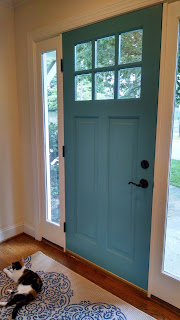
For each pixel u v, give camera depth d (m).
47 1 2.02
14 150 2.57
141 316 1.60
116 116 1.76
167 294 1.71
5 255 2.30
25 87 2.39
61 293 1.81
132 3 1.53
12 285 1.90
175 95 1.48
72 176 2.15
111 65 1.73
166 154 1.56
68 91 2.02
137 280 1.86
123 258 1.92
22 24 2.29
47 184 2.42
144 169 1.68
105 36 1.71
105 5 1.66
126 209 1.84
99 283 1.93
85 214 2.13
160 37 1.46
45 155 2.36
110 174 1.89
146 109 1.60
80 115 1.98
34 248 2.43
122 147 1.77
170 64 1.46
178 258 1.64
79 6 1.81
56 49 2.04
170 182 1.59
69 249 2.33
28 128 2.45
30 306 1.68
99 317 1.59
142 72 1.58
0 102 2.38
